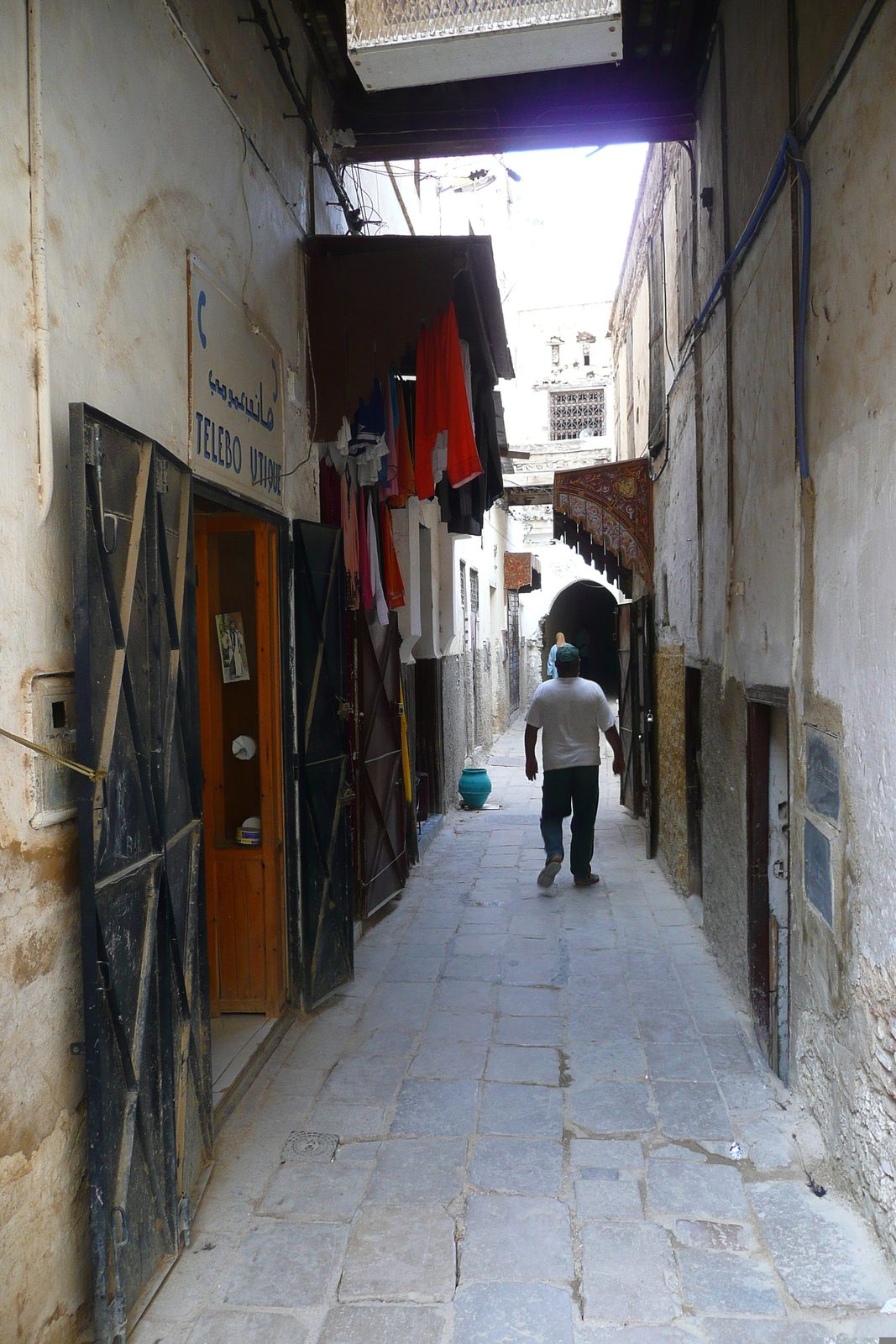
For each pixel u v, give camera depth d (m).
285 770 4.70
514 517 20.66
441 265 5.19
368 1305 2.66
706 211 5.59
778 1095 3.84
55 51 2.47
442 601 10.40
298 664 4.75
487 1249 2.89
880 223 2.60
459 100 6.03
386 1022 4.70
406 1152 3.47
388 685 6.96
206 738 4.68
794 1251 2.82
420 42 2.89
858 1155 2.96
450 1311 2.62
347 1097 3.91
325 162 5.58
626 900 6.91
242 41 4.17
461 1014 4.79
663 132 6.02
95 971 2.34
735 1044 4.36
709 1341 2.48
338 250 5.30
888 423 2.56
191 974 3.17
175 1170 2.87
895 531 2.53
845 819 3.01
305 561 4.81
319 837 4.89
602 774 13.80
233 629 4.76
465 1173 3.32
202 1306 2.66
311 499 5.32
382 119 6.16
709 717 5.64
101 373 2.71
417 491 5.44
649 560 8.47
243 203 4.16
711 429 5.47
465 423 5.23
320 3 5.09
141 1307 2.64
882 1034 2.73
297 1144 3.53
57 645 2.42
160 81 3.22
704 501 5.75
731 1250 2.84
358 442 5.49
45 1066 2.34
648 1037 4.45
